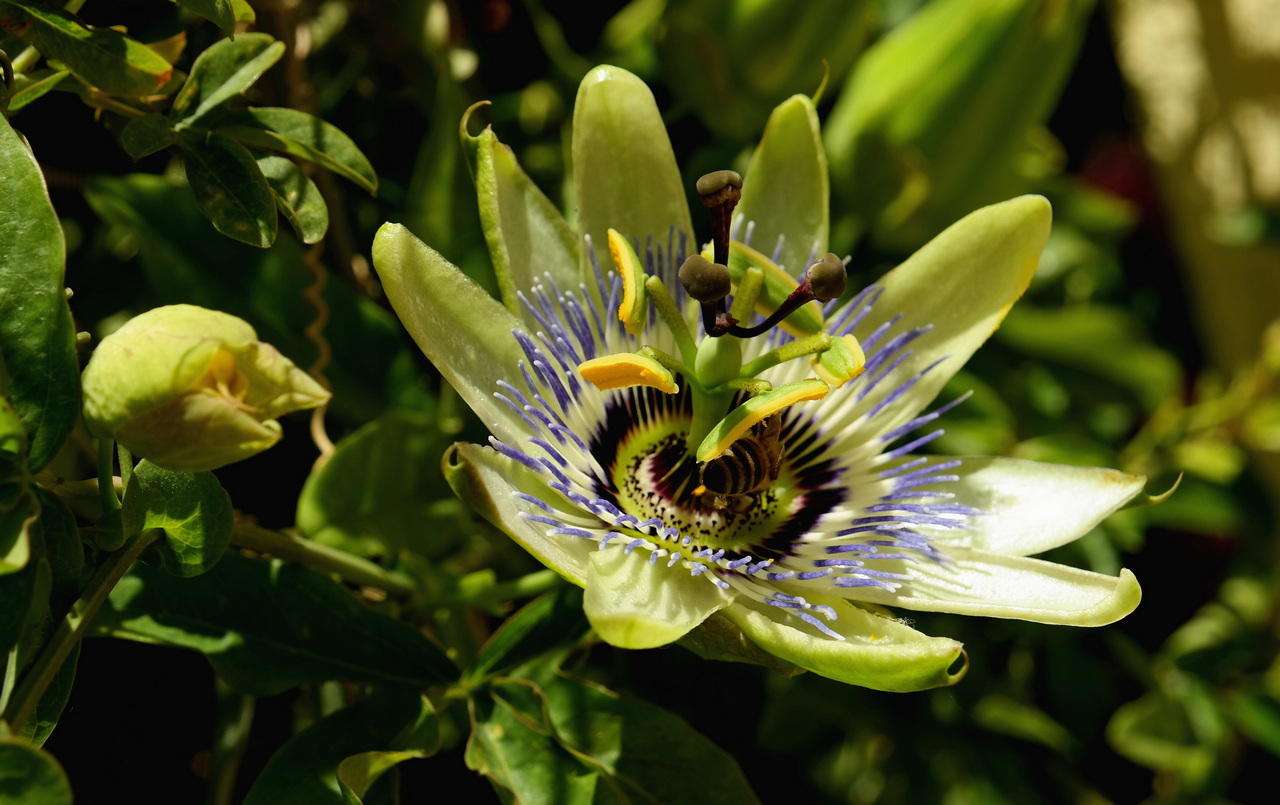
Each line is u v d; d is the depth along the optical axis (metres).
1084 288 0.41
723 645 0.27
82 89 0.27
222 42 0.27
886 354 0.29
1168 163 0.47
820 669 0.26
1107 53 0.48
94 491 0.25
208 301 0.31
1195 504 0.38
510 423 0.27
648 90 0.29
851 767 0.38
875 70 0.35
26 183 0.25
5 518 0.24
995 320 0.29
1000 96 0.35
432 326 0.27
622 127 0.29
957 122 0.35
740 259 0.29
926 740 0.37
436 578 0.30
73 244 0.33
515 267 0.28
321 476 0.30
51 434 0.25
